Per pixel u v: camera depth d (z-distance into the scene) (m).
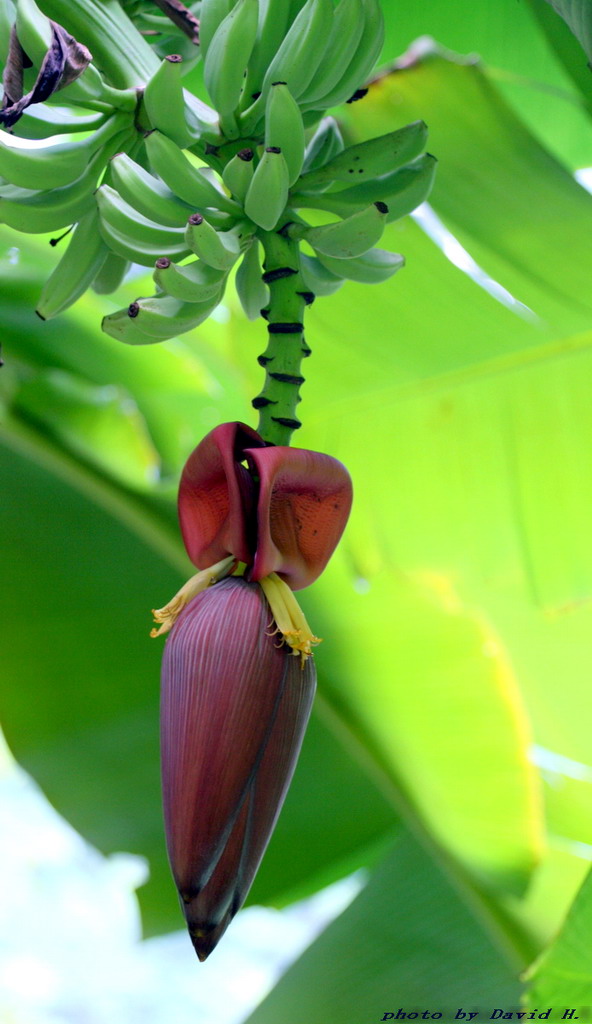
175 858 1.73
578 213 2.25
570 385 2.26
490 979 2.41
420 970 2.49
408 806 2.35
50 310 1.88
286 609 1.76
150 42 2.04
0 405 2.48
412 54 2.21
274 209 1.80
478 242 2.32
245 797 1.74
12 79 1.81
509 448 2.27
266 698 1.74
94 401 2.56
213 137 1.87
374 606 2.35
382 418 2.37
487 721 2.28
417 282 2.35
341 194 1.87
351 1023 2.47
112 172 1.83
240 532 1.77
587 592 2.25
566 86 2.55
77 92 1.82
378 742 2.36
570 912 1.93
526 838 2.26
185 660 1.75
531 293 2.28
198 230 1.77
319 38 1.82
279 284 1.81
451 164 2.27
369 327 2.38
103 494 2.50
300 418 2.43
